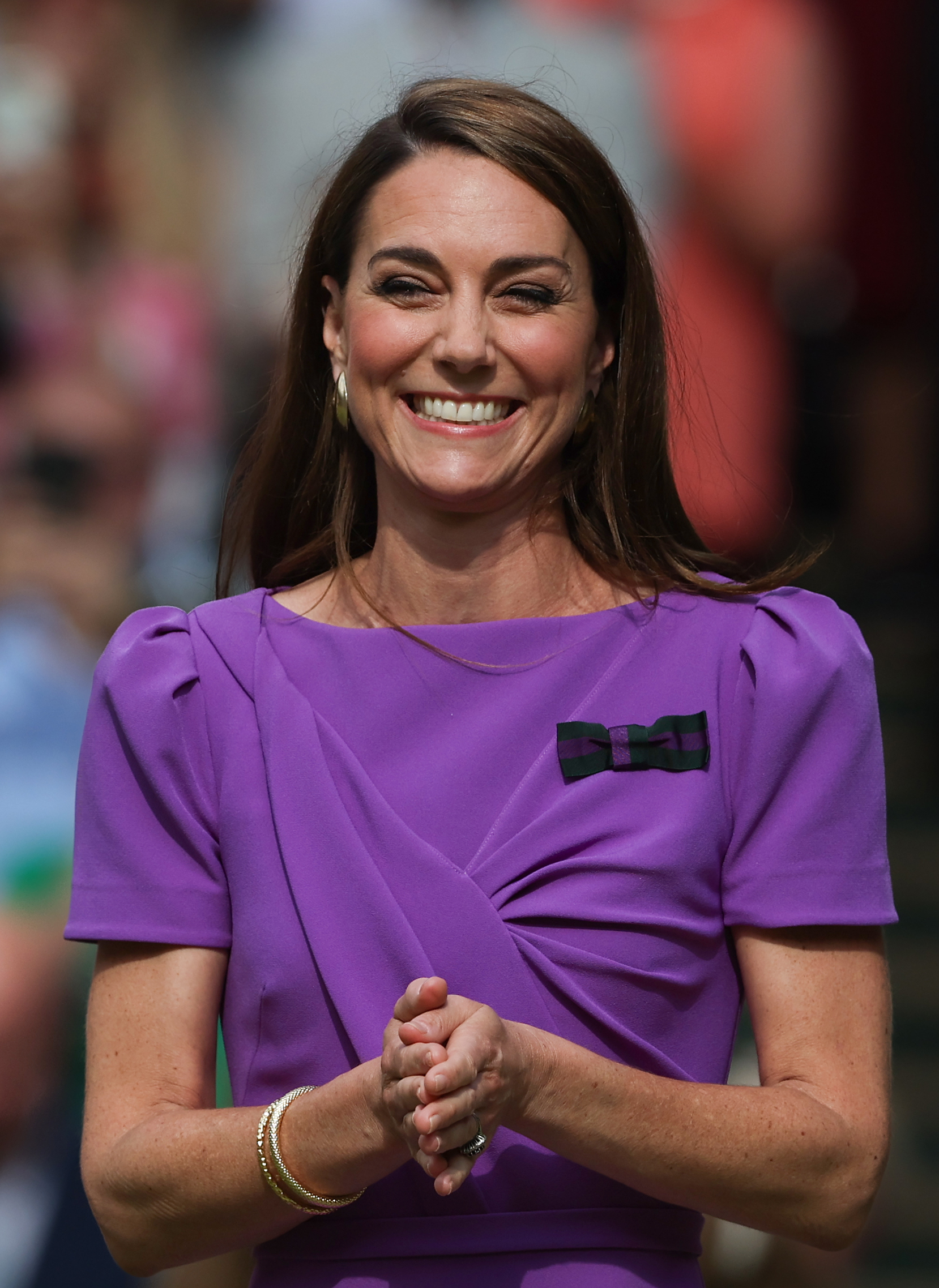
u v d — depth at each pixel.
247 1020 8.40
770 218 21.06
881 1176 8.20
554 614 8.97
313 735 8.51
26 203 19.73
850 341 25.69
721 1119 7.92
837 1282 14.67
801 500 26.11
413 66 19.33
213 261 20.41
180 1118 8.11
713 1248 13.42
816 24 22.66
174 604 17.94
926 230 25.25
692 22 20.72
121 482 17.75
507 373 8.49
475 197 8.48
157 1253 8.27
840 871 8.32
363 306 8.64
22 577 16.47
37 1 20.38
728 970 8.53
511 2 19.97
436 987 7.40
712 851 8.35
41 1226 13.96
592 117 19.38
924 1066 22.20
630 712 8.54
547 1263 8.16
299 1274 8.32
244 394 19.53
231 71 20.89
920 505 26.47
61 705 15.27
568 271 8.59
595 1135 7.78
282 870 8.38
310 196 11.44
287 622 8.89
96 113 20.45
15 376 17.67
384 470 8.91
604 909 8.20
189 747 8.62
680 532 9.34
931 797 25.14
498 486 8.59
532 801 8.39
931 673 26.22
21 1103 13.91
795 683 8.42
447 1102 7.23
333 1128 7.73
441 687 8.63
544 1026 8.17
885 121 24.72
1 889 14.31
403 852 8.29
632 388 9.01
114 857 8.58
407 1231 8.17
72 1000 14.38
